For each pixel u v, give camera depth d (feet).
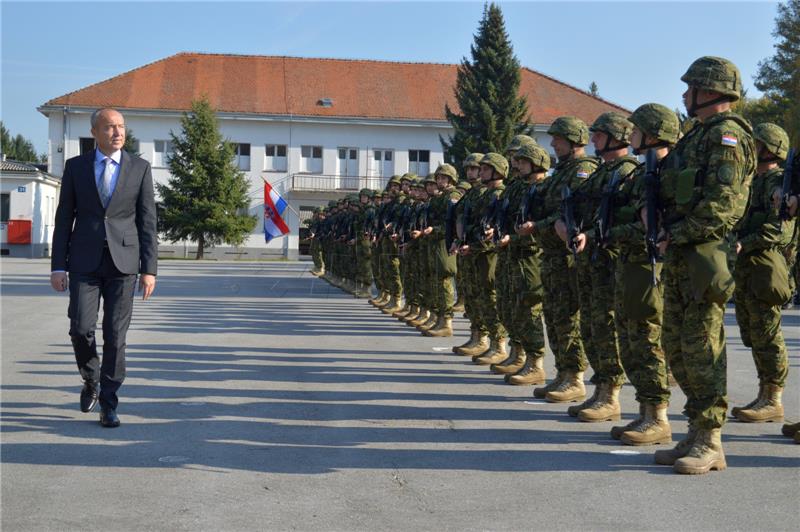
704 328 17.20
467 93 124.57
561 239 23.35
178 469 17.17
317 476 16.81
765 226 21.18
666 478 16.88
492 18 124.36
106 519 14.19
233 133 160.25
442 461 18.04
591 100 169.37
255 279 85.56
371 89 167.63
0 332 38.65
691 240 16.93
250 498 15.38
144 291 20.88
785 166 19.92
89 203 20.35
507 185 28.14
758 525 14.12
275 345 35.94
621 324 20.01
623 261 19.60
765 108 142.72
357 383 27.32
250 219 154.40
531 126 126.52
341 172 163.43
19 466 17.25
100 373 21.09
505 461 18.08
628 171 20.08
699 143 16.97
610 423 21.95
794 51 153.17
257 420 21.72
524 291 26.96
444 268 38.47
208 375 28.37
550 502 15.29
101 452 18.38
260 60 170.91
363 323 45.11
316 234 88.74
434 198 38.47
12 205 145.59
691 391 17.57
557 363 25.04
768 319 22.02
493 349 31.40
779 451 19.15
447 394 25.66
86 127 155.94
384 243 49.78
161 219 151.64
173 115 156.87
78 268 20.38
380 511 14.73
